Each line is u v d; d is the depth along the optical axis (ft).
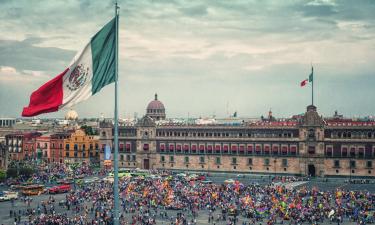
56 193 533.96
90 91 142.41
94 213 413.80
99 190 512.22
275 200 425.69
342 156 645.51
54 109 139.74
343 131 646.33
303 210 395.14
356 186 562.66
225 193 483.51
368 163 634.02
